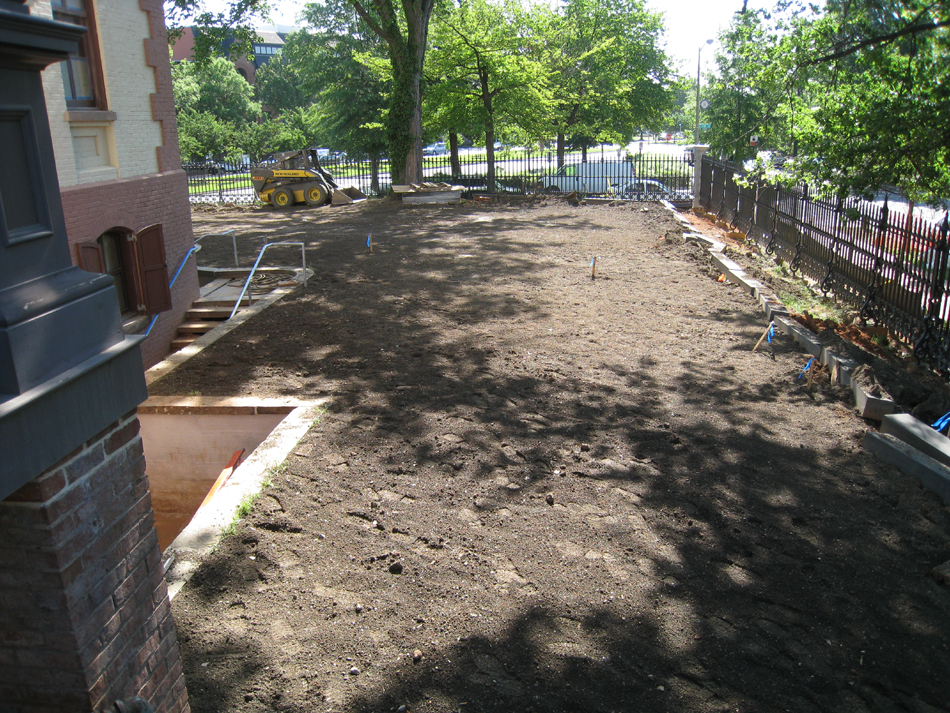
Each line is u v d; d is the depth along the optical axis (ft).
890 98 29.96
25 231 8.53
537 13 110.01
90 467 9.33
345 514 18.37
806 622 14.92
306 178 94.17
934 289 31.50
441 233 64.85
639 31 148.36
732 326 35.47
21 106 8.36
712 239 56.90
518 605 15.14
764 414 25.18
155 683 10.86
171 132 40.55
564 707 12.51
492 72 101.55
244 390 26.84
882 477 20.92
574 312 37.60
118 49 35.60
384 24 93.56
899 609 15.39
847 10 30.14
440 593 15.46
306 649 13.73
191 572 15.71
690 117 208.74
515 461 21.40
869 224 38.47
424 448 21.99
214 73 205.57
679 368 29.58
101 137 35.09
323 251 56.95
